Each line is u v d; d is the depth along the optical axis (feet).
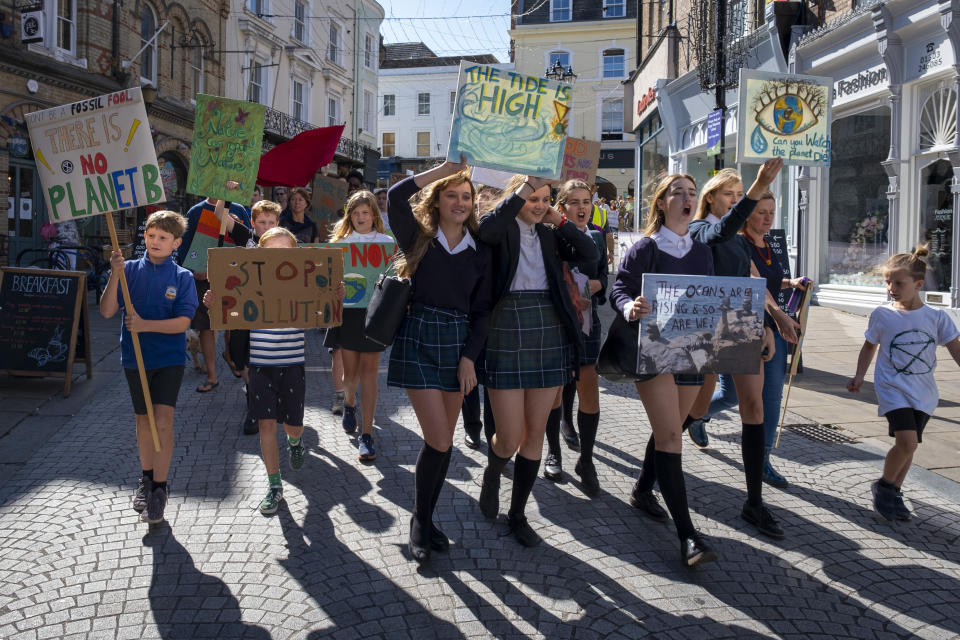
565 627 9.11
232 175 15.42
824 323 35.19
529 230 11.38
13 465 14.67
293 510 12.67
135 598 9.62
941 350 29.27
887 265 13.03
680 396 11.73
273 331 12.84
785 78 14.39
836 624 9.28
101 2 50.39
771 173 11.09
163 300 11.91
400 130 146.61
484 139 10.77
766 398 14.02
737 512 12.89
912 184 33.81
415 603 9.63
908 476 14.82
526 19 123.03
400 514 12.59
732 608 9.64
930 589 10.21
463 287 10.80
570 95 11.02
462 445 16.74
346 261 16.29
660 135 68.33
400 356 10.85
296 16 84.58
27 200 46.14
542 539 11.71
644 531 12.12
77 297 21.18
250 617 9.20
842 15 36.88
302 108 88.07
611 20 119.96
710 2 35.42
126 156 12.05
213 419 18.28
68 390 20.42
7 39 42.57
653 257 11.41
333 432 17.48
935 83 32.35
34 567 10.44
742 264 12.44
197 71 64.85
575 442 16.57
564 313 11.23
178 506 12.76
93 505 12.71
